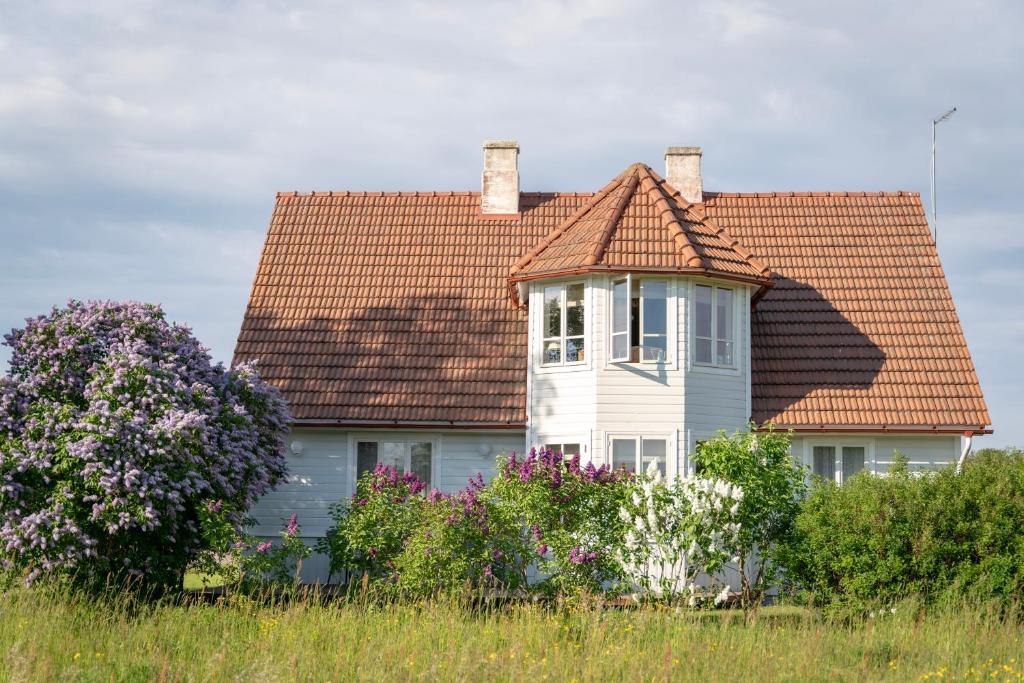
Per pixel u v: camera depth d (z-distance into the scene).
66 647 15.02
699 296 26.06
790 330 27.95
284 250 30.66
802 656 15.03
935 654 15.73
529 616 17.19
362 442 27.14
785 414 26.27
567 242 27.03
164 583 20.77
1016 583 18.28
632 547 20.14
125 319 22.81
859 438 26.45
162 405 21.17
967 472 19.66
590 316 25.84
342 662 14.26
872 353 27.34
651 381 25.53
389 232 30.97
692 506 20.02
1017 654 15.76
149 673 13.84
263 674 13.40
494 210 31.22
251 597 19.36
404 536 21.30
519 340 27.94
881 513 18.97
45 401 21.11
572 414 25.91
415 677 13.74
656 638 16.30
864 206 30.92
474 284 29.36
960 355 27.25
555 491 20.20
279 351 28.16
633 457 25.45
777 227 30.44
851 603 18.78
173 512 20.56
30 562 19.59
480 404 26.72
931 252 29.62
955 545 18.70
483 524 20.00
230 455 21.91
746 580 20.70
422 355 27.84
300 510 26.86
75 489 20.12
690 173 31.47
